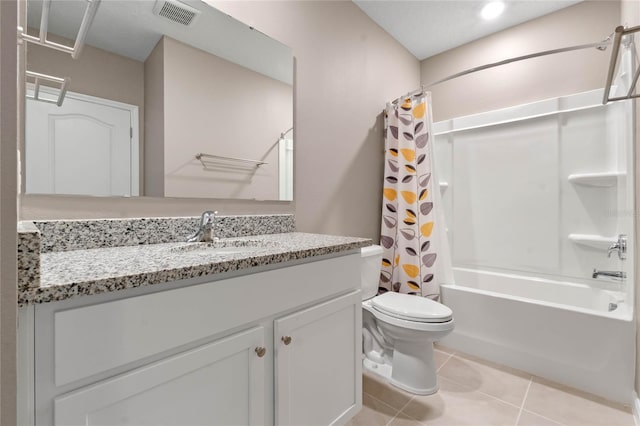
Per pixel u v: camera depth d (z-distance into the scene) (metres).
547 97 2.19
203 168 1.32
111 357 0.60
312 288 1.05
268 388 0.91
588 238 1.98
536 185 2.23
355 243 1.21
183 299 0.71
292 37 1.66
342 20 1.97
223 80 1.38
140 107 1.15
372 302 1.67
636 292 1.46
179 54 1.25
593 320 1.53
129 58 1.13
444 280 2.06
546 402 1.47
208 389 0.76
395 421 1.36
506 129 2.36
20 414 0.51
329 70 1.88
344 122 1.99
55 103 0.99
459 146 2.60
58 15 0.99
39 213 0.96
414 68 2.71
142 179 1.16
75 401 0.56
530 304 1.72
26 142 0.94
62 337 0.55
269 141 1.55
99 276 0.60
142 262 0.75
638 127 1.46
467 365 1.81
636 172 1.47
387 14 2.18
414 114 2.11
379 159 2.29
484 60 2.46
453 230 2.62
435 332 1.42
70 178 1.01
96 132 1.06
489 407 1.45
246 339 0.84
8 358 0.34
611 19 1.96
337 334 1.16
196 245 1.13
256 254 0.88
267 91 1.54
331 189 1.90
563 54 2.13
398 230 2.13
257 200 1.51
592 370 1.53
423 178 2.05
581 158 2.05
